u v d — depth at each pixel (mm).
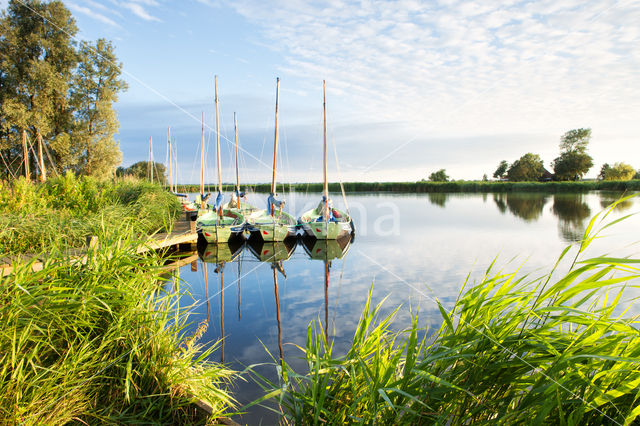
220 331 5625
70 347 2293
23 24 23500
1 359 2105
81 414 2164
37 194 9953
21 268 2506
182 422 2328
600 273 1445
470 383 1705
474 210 26750
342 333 5395
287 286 8664
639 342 1416
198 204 24047
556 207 27531
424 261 10891
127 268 2852
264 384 3834
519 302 1800
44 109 23438
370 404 1841
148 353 2600
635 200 30875
